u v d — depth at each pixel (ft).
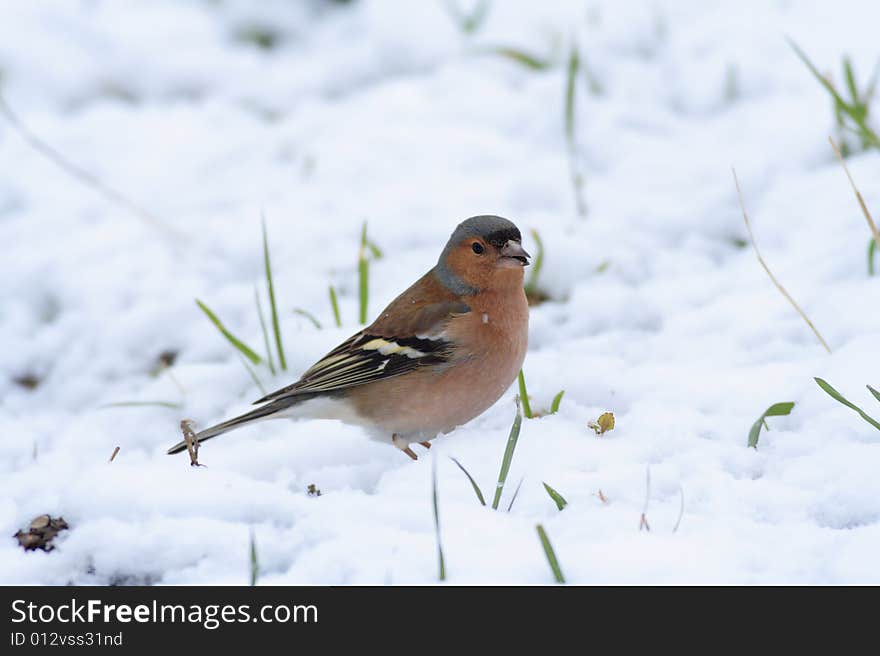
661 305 37.88
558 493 26.37
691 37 54.19
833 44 50.67
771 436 28.78
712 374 32.42
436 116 52.06
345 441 31.35
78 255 45.60
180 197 49.21
